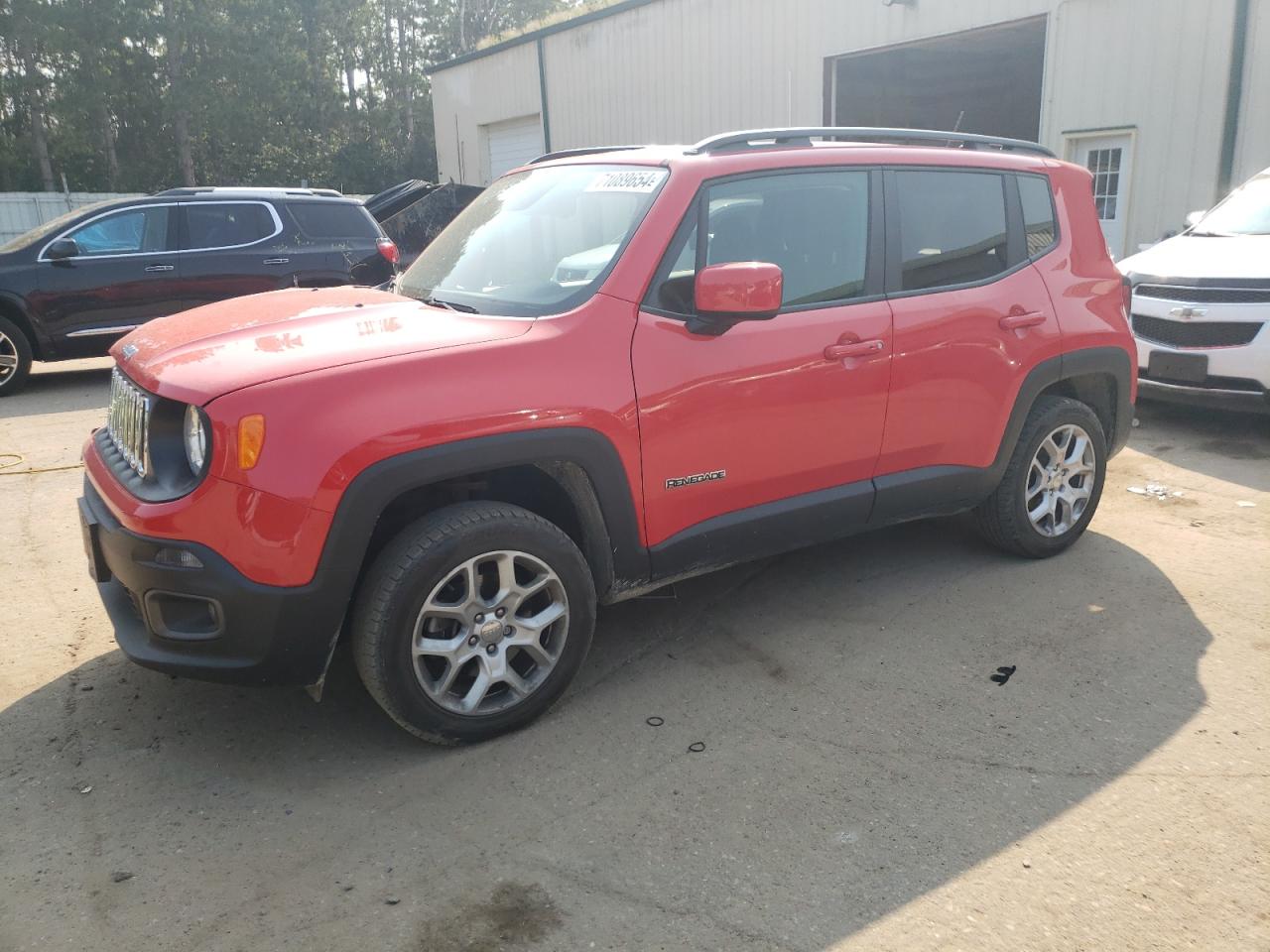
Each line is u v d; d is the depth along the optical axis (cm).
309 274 978
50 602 413
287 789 285
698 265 332
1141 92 1138
